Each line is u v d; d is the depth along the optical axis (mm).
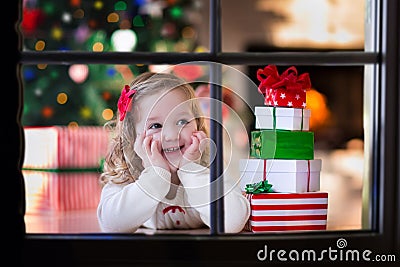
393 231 1468
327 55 1515
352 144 3223
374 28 1526
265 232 1514
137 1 2963
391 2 1479
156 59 1519
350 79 3203
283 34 3275
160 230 1692
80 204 2496
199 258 1428
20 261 1422
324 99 3203
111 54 1502
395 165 1479
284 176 1629
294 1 3271
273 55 1521
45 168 2459
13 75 1446
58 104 2971
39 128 2480
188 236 1443
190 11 3062
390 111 1480
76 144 2473
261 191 1616
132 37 2928
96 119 2965
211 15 1539
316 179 1658
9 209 1431
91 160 2504
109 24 2939
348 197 2932
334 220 2418
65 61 1488
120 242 1424
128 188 1621
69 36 2941
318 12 3260
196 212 1677
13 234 1429
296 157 1641
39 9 2904
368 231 1483
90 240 1426
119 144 1677
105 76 2934
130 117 1611
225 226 1557
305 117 1655
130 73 2910
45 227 2002
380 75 1500
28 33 2914
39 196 2480
